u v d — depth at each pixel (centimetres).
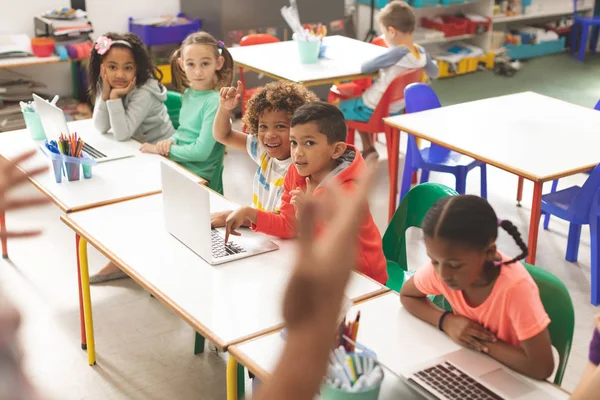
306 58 432
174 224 206
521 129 321
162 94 319
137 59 307
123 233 209
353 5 642
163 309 285
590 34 742
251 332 157
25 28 488
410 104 357
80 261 231
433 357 146
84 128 319
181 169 247
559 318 158
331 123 198
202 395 232
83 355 251
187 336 266
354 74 410
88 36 483
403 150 468
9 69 488
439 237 132
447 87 620
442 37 652
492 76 655
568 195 310
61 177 252
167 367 247
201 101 298
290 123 214
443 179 424
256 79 529
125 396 231
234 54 451
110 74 303
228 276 183
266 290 176
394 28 408
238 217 200
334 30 585
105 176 258
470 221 131
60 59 463
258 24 538
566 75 657
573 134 314
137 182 253
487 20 671
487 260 137
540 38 714
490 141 304
